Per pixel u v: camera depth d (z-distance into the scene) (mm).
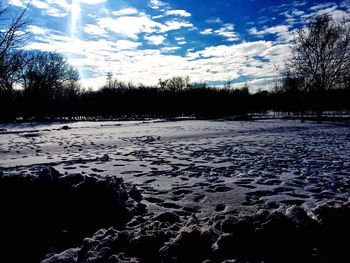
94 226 3660
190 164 7879
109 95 66750
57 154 10625
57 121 46438
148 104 66938
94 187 4082
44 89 52531
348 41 31531
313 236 2697
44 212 3824
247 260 2496
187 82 74375
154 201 4668
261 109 64250
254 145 12000
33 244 3354
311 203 4277
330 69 31906
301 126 24516
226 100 60656
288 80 35344
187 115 64125
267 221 2756
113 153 10445
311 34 32156
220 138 15312
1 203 3779
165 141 14422
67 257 2811
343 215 2857
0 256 3164
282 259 2490
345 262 2455
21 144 14547
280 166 7379
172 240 2766
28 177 4152
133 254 2627
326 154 9289
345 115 43219
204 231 2795
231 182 5762
